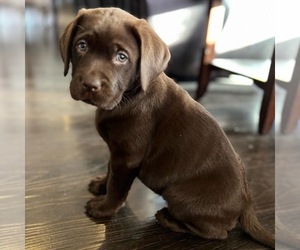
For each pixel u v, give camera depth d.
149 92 0.38
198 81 0.87
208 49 0.84
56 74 1.01
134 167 0.40
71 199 0.46
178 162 0.39
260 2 0.82
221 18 0.83
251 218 0.41
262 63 0.82
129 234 0.41
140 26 0.35
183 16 0.84
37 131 0.65
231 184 0.39
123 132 0.39
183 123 0.39
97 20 0.35
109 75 0.34
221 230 0.40
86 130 0.67
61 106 0.78
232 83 1.04
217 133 0.40
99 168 0.54
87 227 0.42
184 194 0.39
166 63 0.35
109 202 0.43
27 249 0.38
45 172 0.52
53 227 0.41
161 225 0.42
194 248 0.40
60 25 1.61
